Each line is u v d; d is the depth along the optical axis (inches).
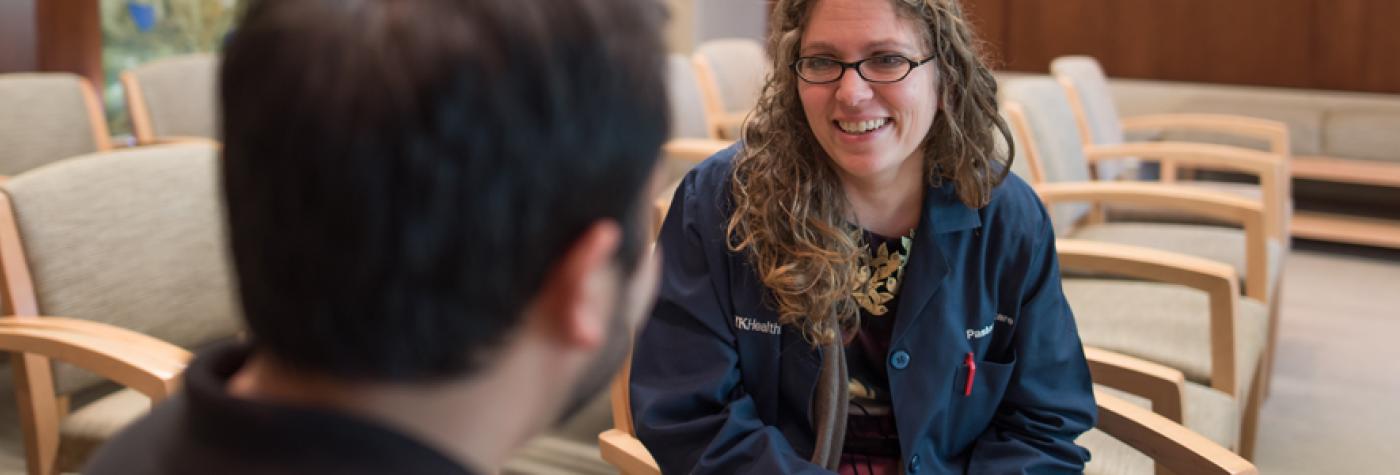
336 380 15.7
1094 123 139.6
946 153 49.5
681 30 213.5
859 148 47.7
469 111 14.4
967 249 51.5
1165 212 124.3
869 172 47.9
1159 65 200.2
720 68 163.2
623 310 17.3
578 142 15.2
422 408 15.9
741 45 170.4
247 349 18.4
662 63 16.5
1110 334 84.6
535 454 98.6
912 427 51.5
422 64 14.4
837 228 49.4
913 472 52.2
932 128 49.9
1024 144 103.8
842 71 47.6
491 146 14.6
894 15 46.9
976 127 49.5
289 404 15.2
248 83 15.0
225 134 15.4
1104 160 135.2
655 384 52.7
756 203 49.6
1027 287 52.6
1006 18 208.4
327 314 14.9
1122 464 62.6
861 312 52.0
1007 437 53.9
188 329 75.2
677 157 118.3
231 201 15.5
